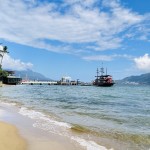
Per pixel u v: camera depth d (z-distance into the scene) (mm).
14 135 14453
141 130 17797
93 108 32719
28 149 11930
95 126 18859
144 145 13547
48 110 28500
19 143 12812
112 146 13094
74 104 38250
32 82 194125
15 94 63219
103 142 13852
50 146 12586
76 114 25609
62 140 13867
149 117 24609
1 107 28719
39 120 20359
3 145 12234
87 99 51344
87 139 14367
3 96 52812
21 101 40375
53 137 14523
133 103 43000
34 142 13203
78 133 15914
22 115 22859
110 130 17438
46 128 17094
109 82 176375
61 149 12125
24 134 14906
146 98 58188
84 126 18562
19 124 18250
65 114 25312
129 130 17703
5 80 154250
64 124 18797
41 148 12188
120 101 47156
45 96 58219
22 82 184625
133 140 14625
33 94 66062
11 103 35000
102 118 23344
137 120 22594
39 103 37938
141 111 30312
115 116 25047
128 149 12688
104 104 39812
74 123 19750
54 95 64250
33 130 16250
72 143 13281
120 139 14766
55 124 18703
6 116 22000
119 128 18391
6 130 15625
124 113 28016
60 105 35719
